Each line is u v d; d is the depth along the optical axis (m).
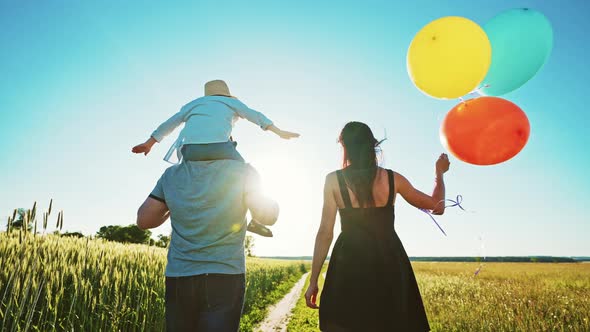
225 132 1.81
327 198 2.02
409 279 1.87
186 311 1.55
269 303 14.41
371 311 1.80
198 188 1.62
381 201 1.94
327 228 1.99
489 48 2.52
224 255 1.58
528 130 2.45
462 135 2.46
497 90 2.86
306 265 61.84
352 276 1.86
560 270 37.84
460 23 2.54
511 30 2.69
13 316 3.39
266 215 1.70
